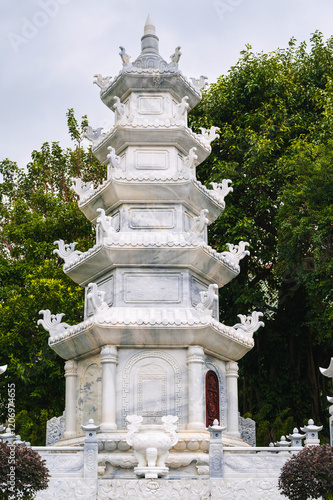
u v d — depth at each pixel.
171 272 21.59
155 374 20.31
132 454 19.02
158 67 23.94
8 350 29.27
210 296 20.34
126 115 23.66
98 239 22.92
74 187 24.30
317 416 31.36
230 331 21.25
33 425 26.59
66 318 29.86
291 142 31.39
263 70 32.44
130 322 19.92
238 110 33.16
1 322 29.53
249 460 17.53
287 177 30.86
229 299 32.06
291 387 31.61
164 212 22.41
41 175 38.56
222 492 17.09
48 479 15.68
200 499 17.22
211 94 33.81
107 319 19.95
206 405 20.62
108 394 19.84
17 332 29.36
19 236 34.44
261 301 31.64
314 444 17.55
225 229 31.27
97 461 17.50
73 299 29.45
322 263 26.30
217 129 25.02
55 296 29.25
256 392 31.83
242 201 31.64
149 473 17.69
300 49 34.56
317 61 33.72
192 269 21.78
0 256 34.47
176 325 19.94
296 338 32.56
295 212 27.45
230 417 21.67
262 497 17.02
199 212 23.31
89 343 20.67
